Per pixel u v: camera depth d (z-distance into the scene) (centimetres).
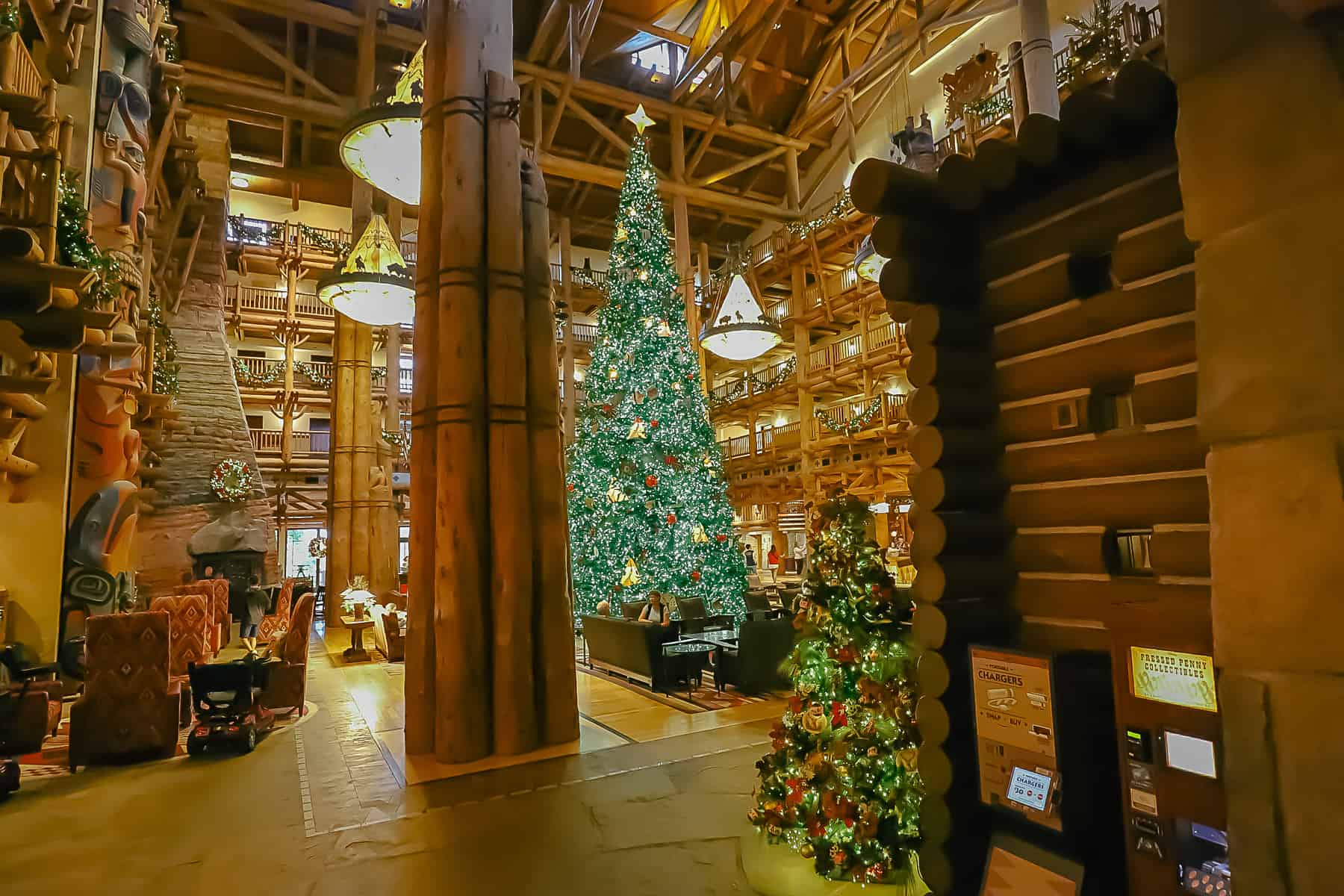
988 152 229
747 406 2123
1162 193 195
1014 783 191
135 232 803
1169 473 191
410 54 1455
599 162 1866
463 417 454
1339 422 98
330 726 536
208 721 469
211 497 1255
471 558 443
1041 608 226
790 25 1592
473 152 488
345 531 1330
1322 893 94
